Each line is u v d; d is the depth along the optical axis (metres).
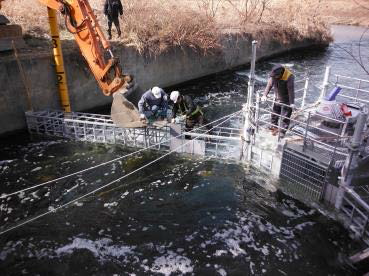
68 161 9.14
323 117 7.01
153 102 9.09
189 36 15.50
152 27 14.48
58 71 10.85
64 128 10.41
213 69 17.55
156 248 6.19
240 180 8.12
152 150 9.52
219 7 22.28
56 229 6.67
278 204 7.26
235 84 16.78
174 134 9.12
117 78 8.23
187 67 16.00
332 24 34.06
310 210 6.93
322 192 6.71
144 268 5.76
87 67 12.12
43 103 11.17
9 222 6.88
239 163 8.71
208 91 15.66
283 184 7.52
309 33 24.42
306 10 25.55
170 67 15.18
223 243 6.29
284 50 23.36
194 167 8.73
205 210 7.18
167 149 9.41
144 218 6.97
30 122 10.59
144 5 16.06
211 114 12.81
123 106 8.86
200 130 9.32
